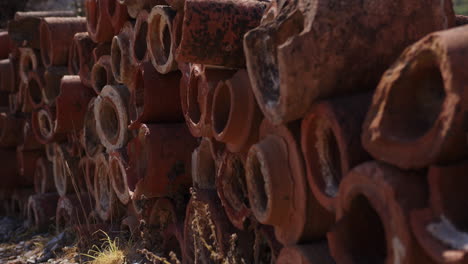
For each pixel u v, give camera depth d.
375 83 2.21
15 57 6.18
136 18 4.01
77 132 5.09
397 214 1.69
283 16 2.31
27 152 6.22
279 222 2.47
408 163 1.72
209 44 2.82
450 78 1.62
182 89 3.40
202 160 3.38
